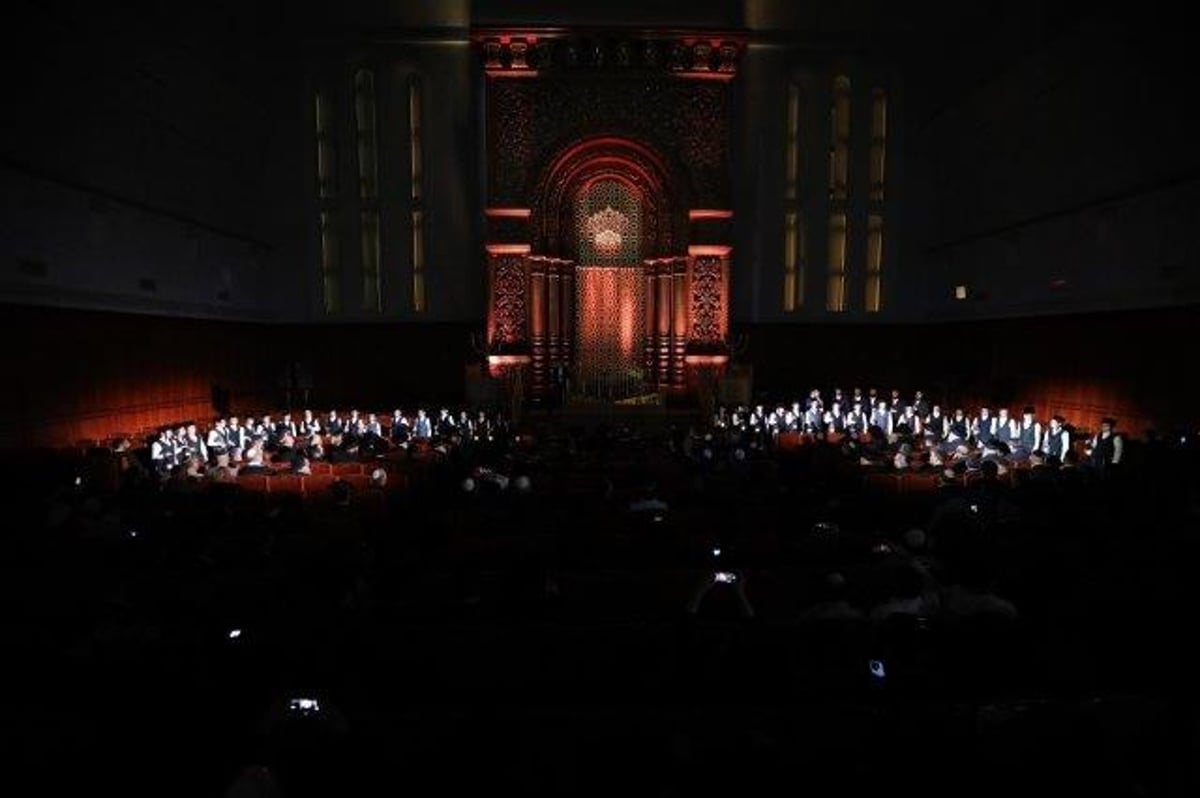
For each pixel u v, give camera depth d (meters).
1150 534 9.73
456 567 8.68
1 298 16.31
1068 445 17.78
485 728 4.55
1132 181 19.47
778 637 5.80
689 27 29.02
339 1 30.64
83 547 9.38
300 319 31.62
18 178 16.77
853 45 31.31
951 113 29.83
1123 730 4.37
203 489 14.26
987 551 8.53
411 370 31.67
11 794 4.57
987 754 4.20
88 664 5.82
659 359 31.44
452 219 31.56
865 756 4.25
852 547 9.57
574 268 31.92
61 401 18.41
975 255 28.00
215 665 5.88
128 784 4.83
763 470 14.72
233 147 28.06
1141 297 19.25
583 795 4.25
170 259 23.62
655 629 6.15
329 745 4.41
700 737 4.28
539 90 29.67
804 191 31.89
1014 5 25.09
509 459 15.38
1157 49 18.44
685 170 29.95
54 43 17.97
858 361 32.19
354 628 6.27
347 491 12.48
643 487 12.40
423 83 31.12
